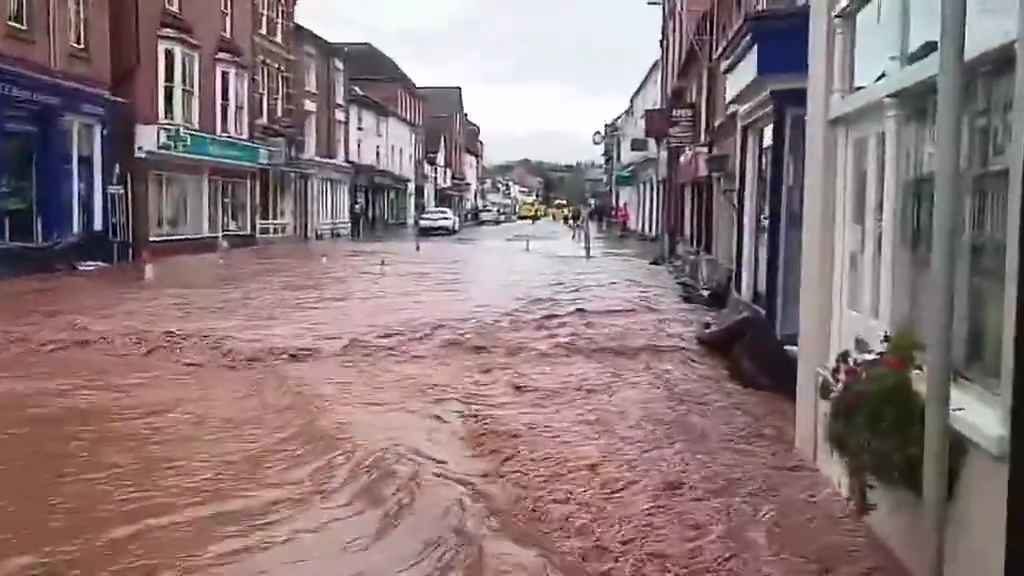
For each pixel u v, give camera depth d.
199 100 33.00
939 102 4.22
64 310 15.87
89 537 5.79
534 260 30.75
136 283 21.14
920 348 5.17
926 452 4.43
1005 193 4.29
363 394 9.69
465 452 7.64
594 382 10.35
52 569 5.34
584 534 5.92
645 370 11.04
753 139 15.16
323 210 48.94
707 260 22.64
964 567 4.48
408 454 7.48
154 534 5.86
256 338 13.06
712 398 9.62
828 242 7.03
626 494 6.64
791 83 12.38
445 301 17.84
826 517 6.15
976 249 4.57
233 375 10.60
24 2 22.83
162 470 7.07
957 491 4.54
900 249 5.71
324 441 7.84
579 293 19.59
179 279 22.30
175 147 30.31
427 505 6.35
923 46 5.31
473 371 10.97
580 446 7.80
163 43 30.28
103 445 7.69
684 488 6.74
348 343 12.77
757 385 10.13
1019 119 4.00
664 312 16.41
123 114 28.61
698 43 25.88
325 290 19.84
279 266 27.09
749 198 15.38
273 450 7.61
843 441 5.50
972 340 4.59
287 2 42.22
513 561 5.46
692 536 5.87
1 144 21.80
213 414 8.75
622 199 71.31
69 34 24.78
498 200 134.00
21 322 14.28
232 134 35.53
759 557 5.54
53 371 10.63
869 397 5.25
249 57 37.72
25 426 8.23
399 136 68.50
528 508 6.36
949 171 4.20
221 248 35.09
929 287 5.14
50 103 23.34
